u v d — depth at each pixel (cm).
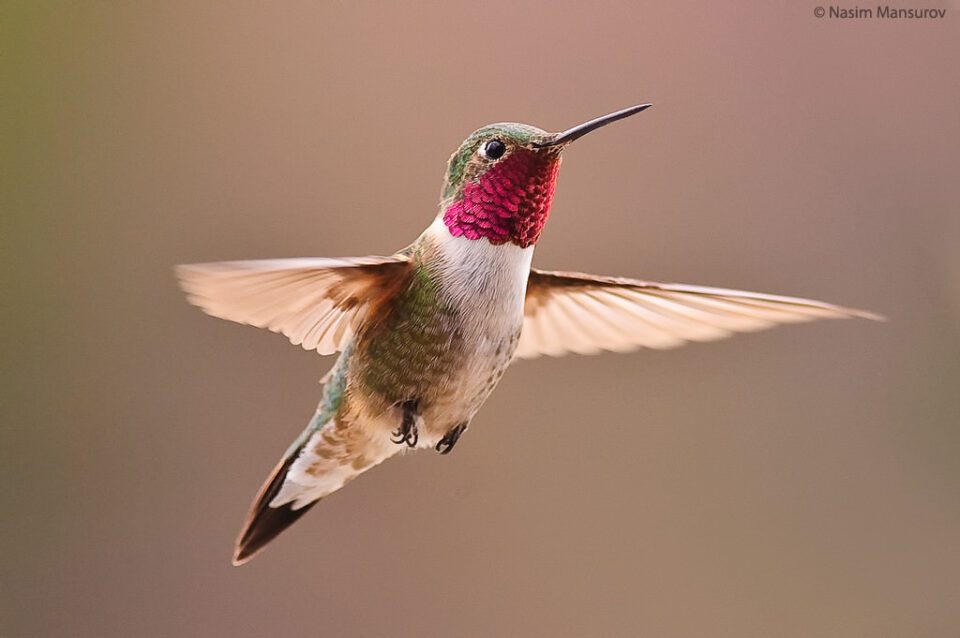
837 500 192
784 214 192
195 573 192
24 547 192
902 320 192
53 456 192
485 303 182
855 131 192
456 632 192
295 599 192
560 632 192
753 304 183
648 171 192
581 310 185
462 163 182
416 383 182
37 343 192
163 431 192
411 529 192
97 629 191
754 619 192
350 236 192
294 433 192
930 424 192
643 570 192
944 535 192
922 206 192
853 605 192
